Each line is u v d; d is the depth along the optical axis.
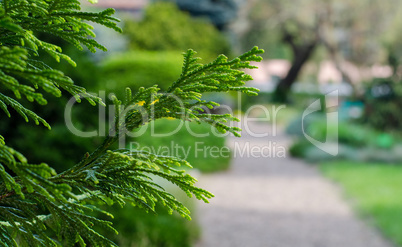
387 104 15.71
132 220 4.48
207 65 1.21
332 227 6.84
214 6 20.80
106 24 1.14
